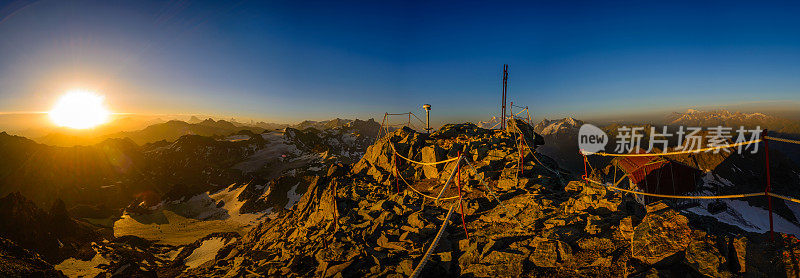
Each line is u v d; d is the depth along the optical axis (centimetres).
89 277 6875
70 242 10125
